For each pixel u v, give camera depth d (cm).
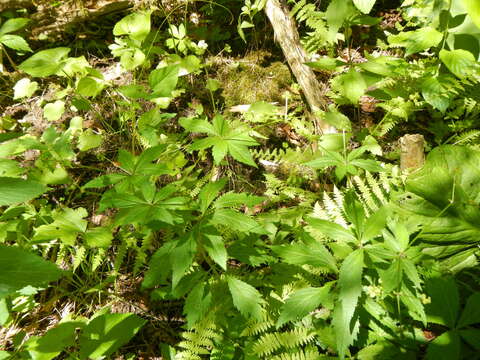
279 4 371
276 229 263
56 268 103
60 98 384
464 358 205
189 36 458
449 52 250
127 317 208
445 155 252
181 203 183
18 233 249
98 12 465
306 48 400
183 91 375
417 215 240
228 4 479
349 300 176
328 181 328
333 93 368
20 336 207
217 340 223
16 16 462
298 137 370
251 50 449
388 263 201
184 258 183
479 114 349
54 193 334
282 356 212
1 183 106
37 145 251
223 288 235
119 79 407
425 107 366
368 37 446
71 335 201
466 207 232
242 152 197
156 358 253
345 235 197
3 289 95
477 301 208
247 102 395
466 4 225
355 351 227
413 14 367
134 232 272
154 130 257
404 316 224
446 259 245
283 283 236
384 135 358
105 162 354
